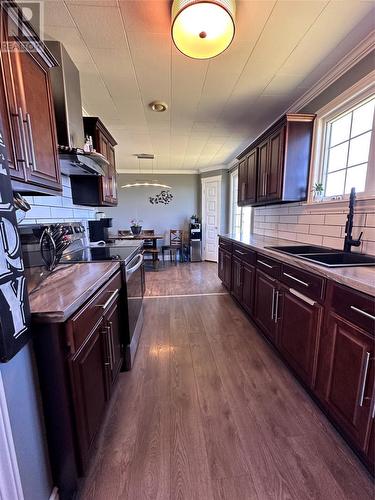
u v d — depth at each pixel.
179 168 6.26
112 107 2.62
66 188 2.21
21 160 0.94
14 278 0.72
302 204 2.49
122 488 1.04
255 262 2.40
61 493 0.98
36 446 0.85
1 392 0.66
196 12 1.27
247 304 2.65
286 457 1.16
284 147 2.30
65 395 0.90
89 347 1.08
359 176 1.91
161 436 1.28
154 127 3.25
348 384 1.16
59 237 1.43
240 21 1.44
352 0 1.30
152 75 2.01
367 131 1.81
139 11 1.37
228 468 1.11
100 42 1.61
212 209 6.04
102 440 1.26
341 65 1.87
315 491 1.02
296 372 1.68
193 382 1.69
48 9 1.34
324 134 2.24
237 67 1.91
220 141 3.88
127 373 1.80
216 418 1.39
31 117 1.02
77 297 0.96
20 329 0.74
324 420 1.37
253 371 1.80
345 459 1.15
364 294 1.06
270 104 2.57
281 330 1.85
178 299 3.40
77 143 1.83
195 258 6.18
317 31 1.53
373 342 1.01
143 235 5.78
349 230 1.76
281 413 1.42
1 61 0.82
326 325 1.32
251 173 3.16
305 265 1.50
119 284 1.68
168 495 1.01
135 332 2.13
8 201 0.70
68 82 1.70
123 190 6.44
